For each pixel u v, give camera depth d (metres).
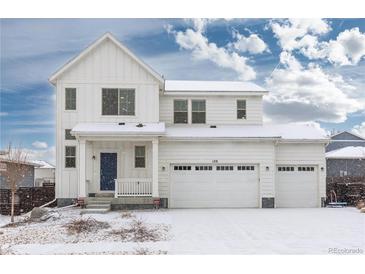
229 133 24.89
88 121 24.28
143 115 24.58
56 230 16.06
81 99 24.33
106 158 24.38
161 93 26.38
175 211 22.22
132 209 22.81
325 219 18.98
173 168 24.34
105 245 13.45
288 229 16.23
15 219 20.42
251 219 18.94
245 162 24.52
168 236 14.85
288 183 25.41
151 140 23.23
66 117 24.25
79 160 23.27
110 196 23.91
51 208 22.70
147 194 23.34
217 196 24.41
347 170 39.59
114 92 24.52
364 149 41.38
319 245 13.36
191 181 24.34
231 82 29.77
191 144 24.36
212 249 12.82
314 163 25.48
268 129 26.20
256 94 26.88
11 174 21.25
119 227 16.45
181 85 28.19
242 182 24.55
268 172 24.59
